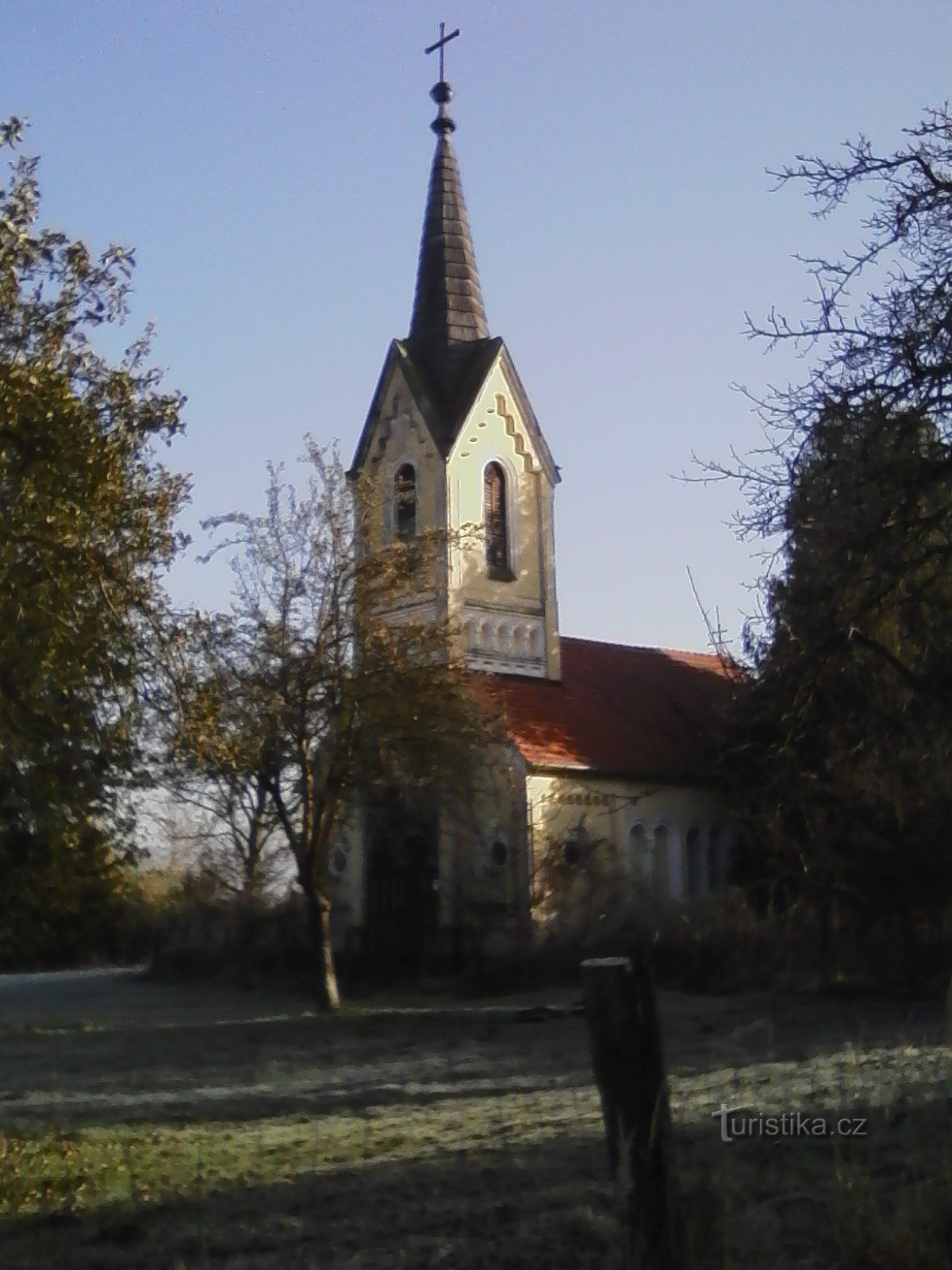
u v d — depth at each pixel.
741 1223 9.01
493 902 41.84
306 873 35.16
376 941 43.78
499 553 49.88
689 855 48.91
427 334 51.03
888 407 15.34
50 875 24.23
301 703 33.81
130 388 15.23
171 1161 13.97
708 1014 29.42
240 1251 10.41
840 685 16.98
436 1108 17.25
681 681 54.78
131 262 15.43
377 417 50.69
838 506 15.52
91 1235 11.26
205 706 16.16
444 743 34.62
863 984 33.31
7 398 14.48
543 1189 11.62
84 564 14.70
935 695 16.17
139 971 58.28
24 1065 25.39
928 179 15.85
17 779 17.58
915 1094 11.88
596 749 47.62
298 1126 16.25
